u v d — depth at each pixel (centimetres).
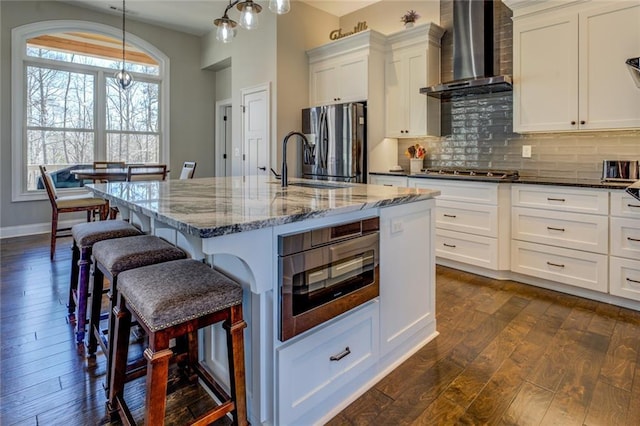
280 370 139
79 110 555
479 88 361
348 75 450
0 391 175
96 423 155
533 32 323
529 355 207
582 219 288
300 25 493
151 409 117
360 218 171
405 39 423
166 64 624
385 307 189
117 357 152
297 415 147
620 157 314
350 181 427
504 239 330
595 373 189
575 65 302
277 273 137
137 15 564
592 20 292
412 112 422
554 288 310
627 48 278
